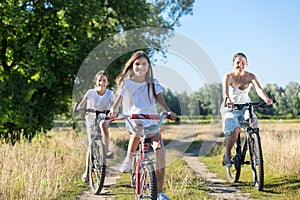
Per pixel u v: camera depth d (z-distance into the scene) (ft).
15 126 49.88
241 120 23.12
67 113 59.16
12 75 47.55
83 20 51.06
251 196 19.95
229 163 23.30
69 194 20.71
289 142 31.60
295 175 23.84
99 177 20.61
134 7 57.67
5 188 19.29
